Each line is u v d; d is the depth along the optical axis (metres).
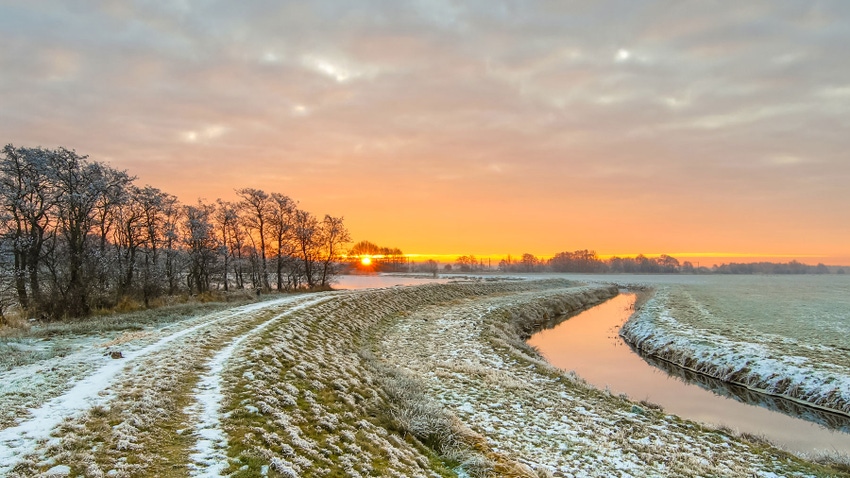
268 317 27.25
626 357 31.08
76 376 13.48
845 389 20.39
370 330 33.19
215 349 18.30
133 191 41.44
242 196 62.91
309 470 9.43
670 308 49.25
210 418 11.07
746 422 18.84
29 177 31.00
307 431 11.59
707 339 30.94
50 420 10.01
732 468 13.66
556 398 19.59
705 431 16.81
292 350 19.20
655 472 13.15
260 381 14.12
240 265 63.72
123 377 13.45
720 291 78.38
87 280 30.92
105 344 18.86
